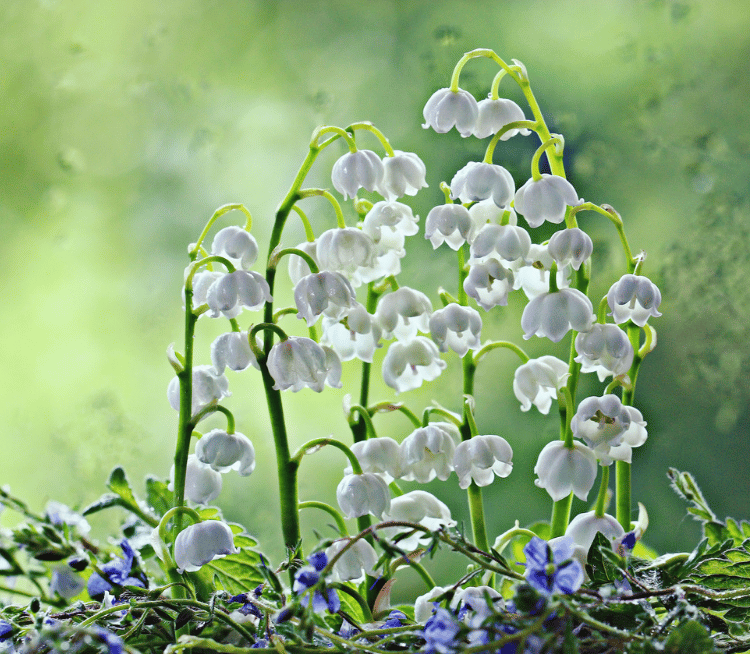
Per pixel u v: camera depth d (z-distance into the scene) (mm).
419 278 942
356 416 531
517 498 925
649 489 922
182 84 1036
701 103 947
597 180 940
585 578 510
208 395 527
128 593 515
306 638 499
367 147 1020
